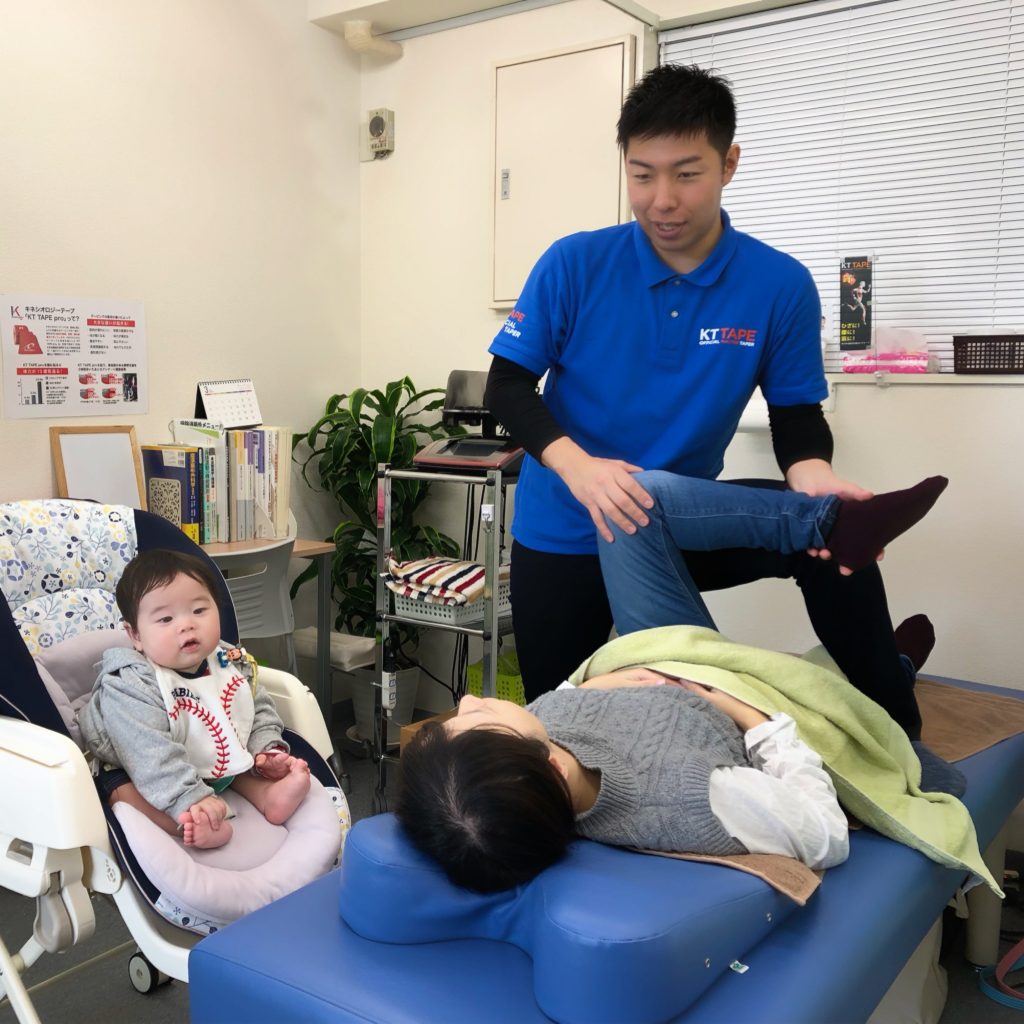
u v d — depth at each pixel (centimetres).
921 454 260
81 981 197
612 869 105
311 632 337
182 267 302
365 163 365
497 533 262
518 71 318
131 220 286
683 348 174
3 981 146
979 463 252
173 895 139
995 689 225
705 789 116
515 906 104
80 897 142
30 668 152
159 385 297
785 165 280
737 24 283
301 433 349
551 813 103
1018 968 203
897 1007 164
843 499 147
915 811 141
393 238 361
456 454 276
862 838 140
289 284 340
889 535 143
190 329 306
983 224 253
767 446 282
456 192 343
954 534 257
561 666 195
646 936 89
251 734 176
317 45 345
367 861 104
